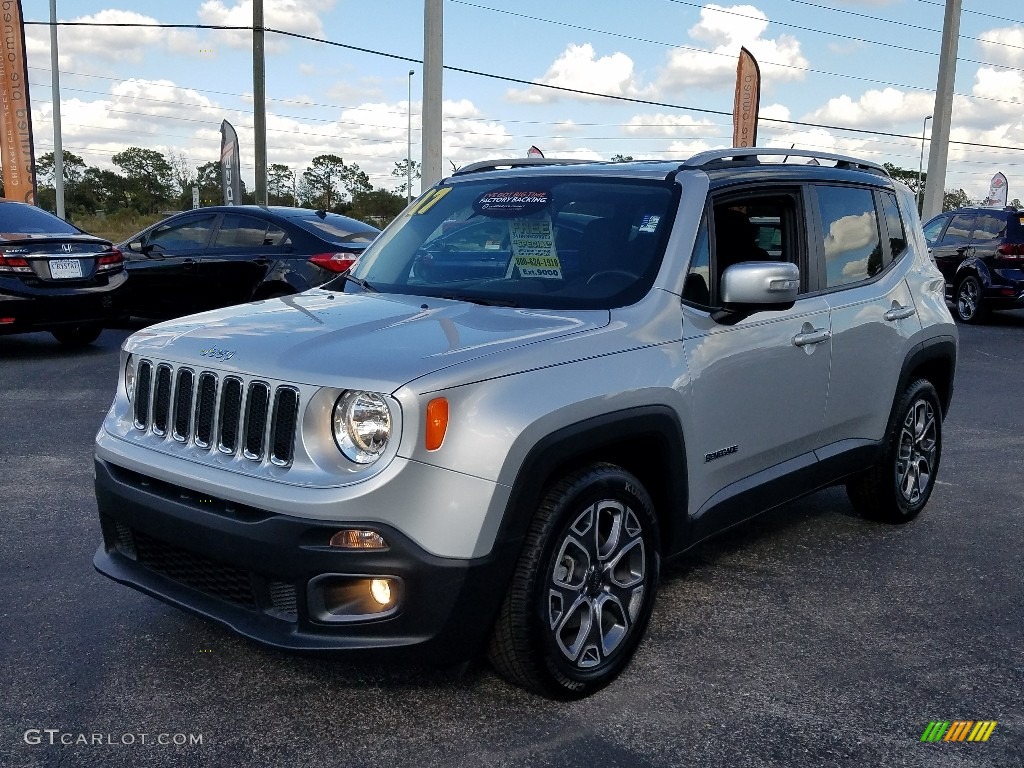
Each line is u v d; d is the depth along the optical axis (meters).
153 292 11.02
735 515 4.04
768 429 4.13
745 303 3.67
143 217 59.34
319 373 2.95
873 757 3.02
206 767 2.89
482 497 2.92
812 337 4.31
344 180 65.44
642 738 3.10
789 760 2.99
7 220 10.02
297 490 2.89
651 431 3.43
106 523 3.54
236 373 3.11
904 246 5.34
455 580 2.90
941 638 3.91
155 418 3.41
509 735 3.10
